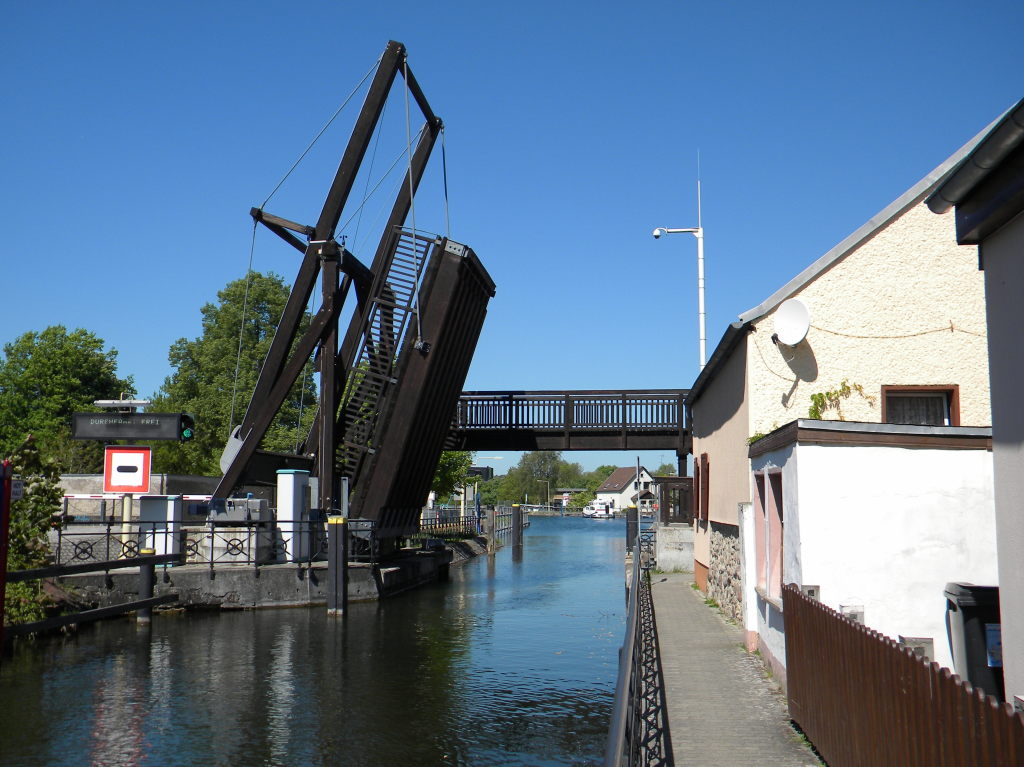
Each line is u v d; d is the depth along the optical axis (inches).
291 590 824.3
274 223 922.7
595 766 354.3
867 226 479.8
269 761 360.8
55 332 1985.7
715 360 558.9
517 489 6067.9
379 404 935.7
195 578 787.4
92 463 1482.5
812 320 480.1
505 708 445.1
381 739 391.5
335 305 927.0
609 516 4453.7
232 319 2196.1
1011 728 136.1
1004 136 178.9
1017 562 197.6
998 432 206.7
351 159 927.0
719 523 620.4
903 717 185.5
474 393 1222.9
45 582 698.2
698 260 952.3
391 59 927.0
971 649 268.2
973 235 212.2
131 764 357.1
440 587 1047.0
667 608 629.3
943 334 476.7
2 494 466.9
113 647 606.5
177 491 1076.5
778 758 261.7
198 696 466.9
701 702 334.6
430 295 911.0
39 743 382.9
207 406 2079.2
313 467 1029.8
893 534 318.3
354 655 583.5
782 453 360.8
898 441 320.5
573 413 1210.6
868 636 209.2
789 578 345.1
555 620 754.2
